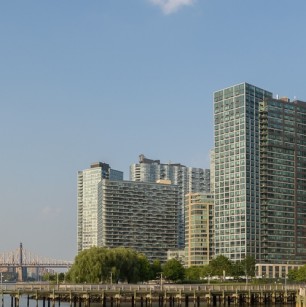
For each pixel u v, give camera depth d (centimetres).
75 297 17275
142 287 17200
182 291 17375
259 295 19000
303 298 15712
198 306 17588
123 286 17100
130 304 19838
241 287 18762
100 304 19638
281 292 19225
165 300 17025
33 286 17150
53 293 16112
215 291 17850
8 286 17175
